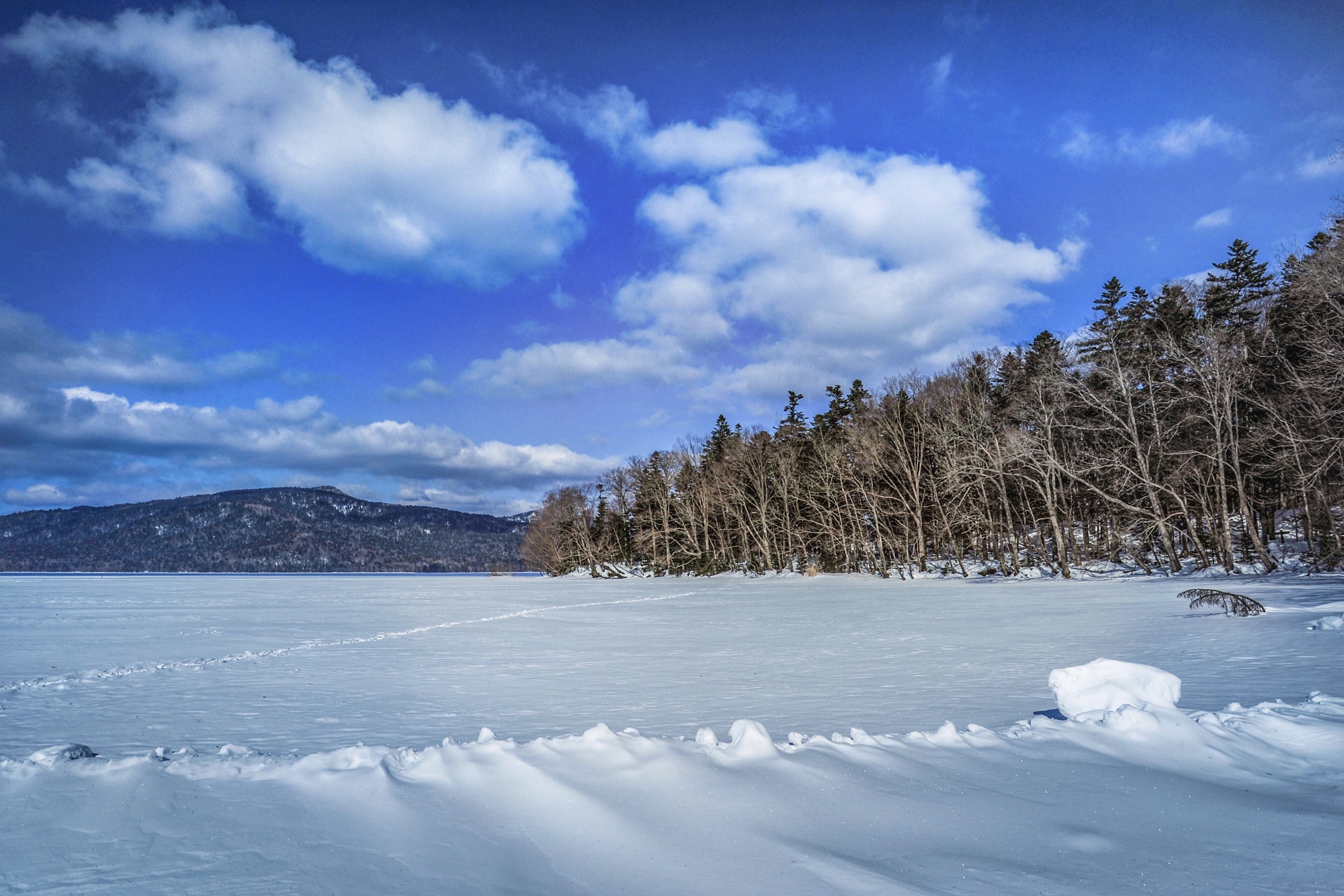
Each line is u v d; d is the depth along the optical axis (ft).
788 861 13.97
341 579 397.39
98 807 15.87
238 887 12.37
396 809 15.97
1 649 70.38
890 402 198.39
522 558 409.49
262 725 34.22
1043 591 116.37
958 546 184.55
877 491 200.44
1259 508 138.82
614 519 321.73
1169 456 130.11
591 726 31.73
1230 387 118.42
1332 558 104.99
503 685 45.37
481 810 16.15
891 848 14.74
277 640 77.77
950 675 44.34
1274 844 15.16
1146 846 15.02
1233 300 147.23
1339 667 37.83
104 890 12.26
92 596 185.26
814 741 21.65
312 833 14.79
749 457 258.78
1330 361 99.91
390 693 42.96
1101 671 26.25
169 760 19.30
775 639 70.59
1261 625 56.65
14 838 14.33
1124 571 144.66
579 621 100.68
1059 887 13.12
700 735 21.18
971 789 18.26
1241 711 25.36
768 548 252.01
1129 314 161.58
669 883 12.96
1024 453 148.97
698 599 145.79
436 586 254.47
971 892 12.85
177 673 52.95
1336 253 100.99
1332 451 100.78
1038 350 167.32
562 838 14.85
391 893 12.32
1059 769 19.84
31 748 29.94
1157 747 21.49
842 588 160.56
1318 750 21.75
